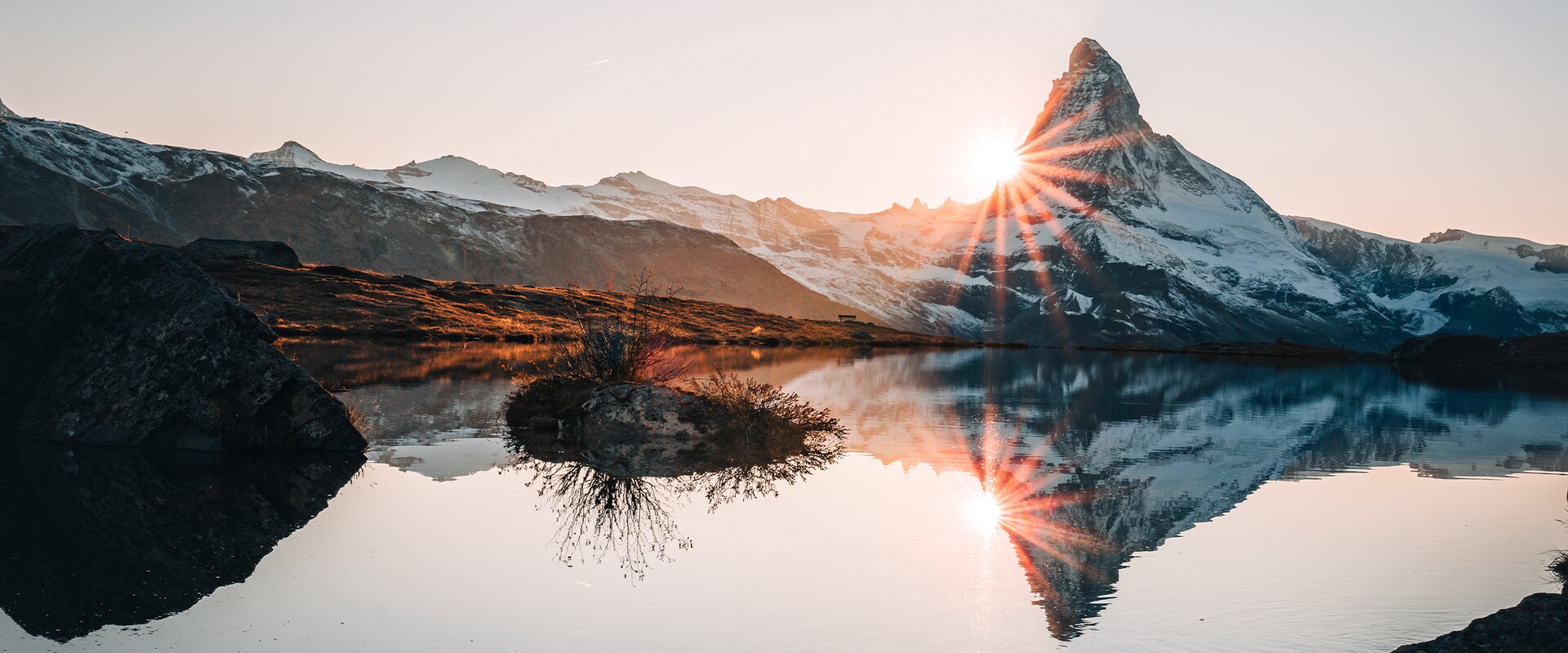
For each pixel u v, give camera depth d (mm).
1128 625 9602
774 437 21344
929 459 19750
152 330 19172
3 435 18859
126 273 19781
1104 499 15812
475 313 97188
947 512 14539
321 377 33938
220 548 12047
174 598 10180
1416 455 21812
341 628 9328
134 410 18734
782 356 66250
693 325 105562
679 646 8914
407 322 81125
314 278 99062
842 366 55344
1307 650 8984
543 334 81438
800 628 9422
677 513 14188
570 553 11977
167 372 18875
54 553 11625
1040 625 9578
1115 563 11805
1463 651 8438
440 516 13758
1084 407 32312
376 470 17031
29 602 9992
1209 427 26891
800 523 13633
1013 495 15992
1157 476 18188
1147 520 14281
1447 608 10242
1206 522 14164
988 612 9945
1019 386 42188
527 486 15898
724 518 13875
